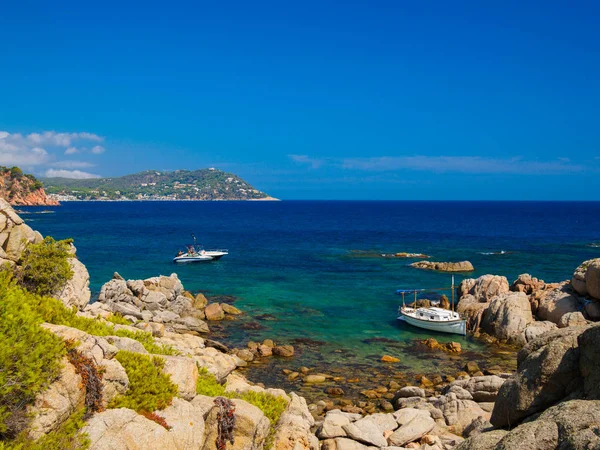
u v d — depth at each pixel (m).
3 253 25.27
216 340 46.91
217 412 17.38
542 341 19.02
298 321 53.97
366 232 171.88
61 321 19.30
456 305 60.16
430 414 28.22
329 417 25.62
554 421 14.06
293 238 148.75
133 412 14.66
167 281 55.81
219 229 182.12
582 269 52.19
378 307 60.66
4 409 11.95
